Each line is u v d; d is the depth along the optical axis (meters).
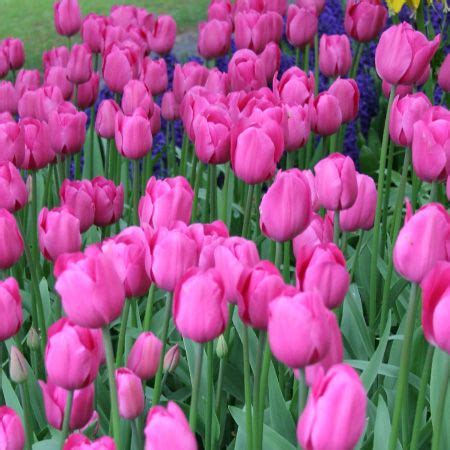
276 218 1.19
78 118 1.63
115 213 1.50
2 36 4.65
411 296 1.12
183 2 4.89
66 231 1.31
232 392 1.47
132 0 4.96
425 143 1.33
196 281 1.06
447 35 2.51
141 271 1.18
